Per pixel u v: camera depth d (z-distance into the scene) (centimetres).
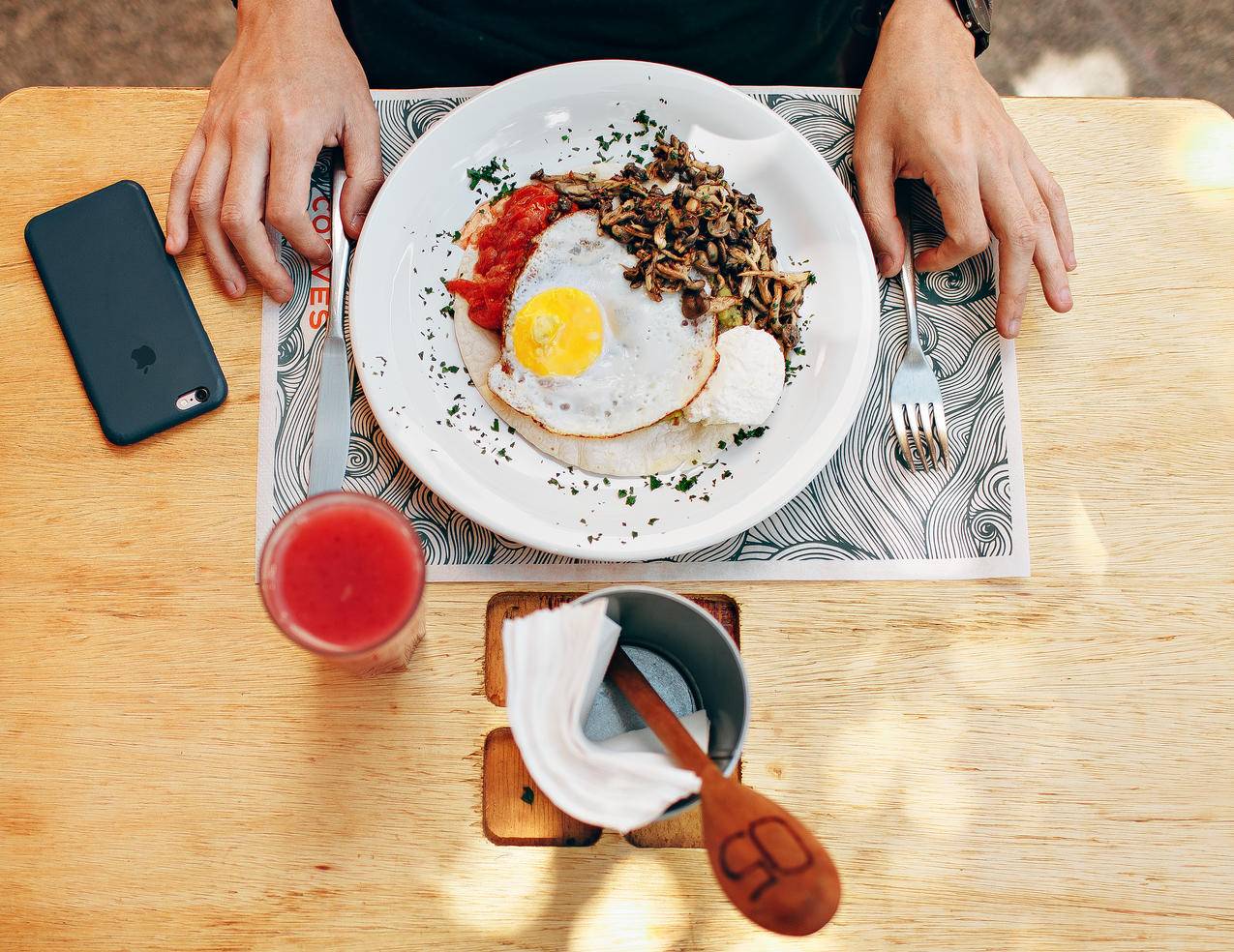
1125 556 116
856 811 109
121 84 239
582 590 113
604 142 123
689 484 113
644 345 118
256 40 123
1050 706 112
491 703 110
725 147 122
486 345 118
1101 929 107
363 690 110
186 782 107
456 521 114
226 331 119
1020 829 109
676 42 140
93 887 105
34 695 109
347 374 117
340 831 107
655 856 107
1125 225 126
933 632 114
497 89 118
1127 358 122
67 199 123
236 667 110
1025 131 129
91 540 113
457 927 105
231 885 105
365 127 123
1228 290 124
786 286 117
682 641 100
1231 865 108
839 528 117
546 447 115
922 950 106
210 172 117
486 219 120
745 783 109
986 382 121
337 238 120
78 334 116
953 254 121
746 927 106
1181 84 242
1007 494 118
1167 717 112
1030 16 245
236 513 114
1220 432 120
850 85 152
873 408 120
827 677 112
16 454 115
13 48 238
